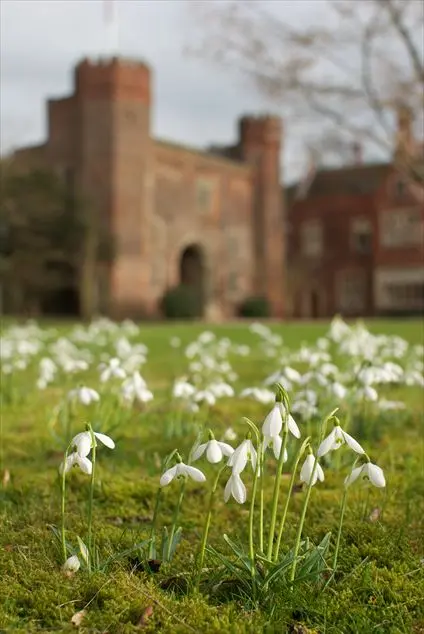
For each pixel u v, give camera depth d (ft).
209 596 9.57
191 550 11.27
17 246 129.80
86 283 132.46
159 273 145.69
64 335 66.80
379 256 175.11
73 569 9.94
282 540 11.76
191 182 152.66
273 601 9.23
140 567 10.48
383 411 19.75
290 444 15.48
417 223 170.40
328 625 9.00
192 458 8.77
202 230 155.12
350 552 11.17
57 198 129.80
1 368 28.35
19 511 13.11
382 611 9.25
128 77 138.51
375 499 13.93
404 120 60.64
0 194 127.03
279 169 172.65
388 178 173.78
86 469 9.07
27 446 18.22
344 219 180.34
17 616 9.11
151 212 142.82
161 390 27.58
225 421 21.26
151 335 73.31
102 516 13.05
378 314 174.81
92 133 137.49
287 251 188.44
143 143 140.46
